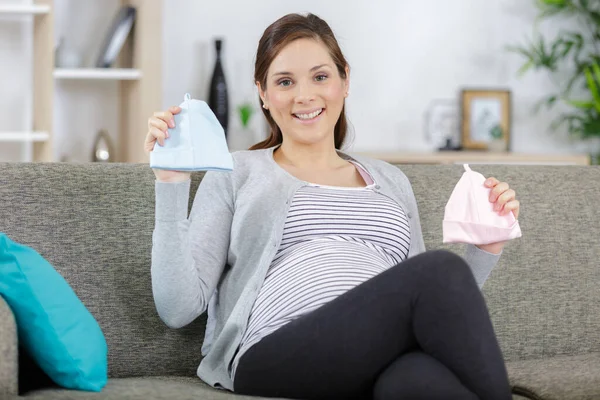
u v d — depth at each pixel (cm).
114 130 533
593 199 269
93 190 230
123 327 226
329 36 245
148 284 229
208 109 207
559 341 254
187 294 211
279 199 229
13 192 223
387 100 584
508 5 596
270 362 190
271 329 203
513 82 601
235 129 562
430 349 178
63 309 193
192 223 230
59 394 184
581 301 258
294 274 213
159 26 496
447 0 589
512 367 227
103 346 200
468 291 178
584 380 205
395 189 248
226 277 229
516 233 220
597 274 261
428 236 253
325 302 203
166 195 205
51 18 484
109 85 531
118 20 499
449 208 222
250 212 228
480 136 584
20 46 516
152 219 233
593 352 256
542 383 204
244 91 564
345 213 229
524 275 254
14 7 479
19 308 189
